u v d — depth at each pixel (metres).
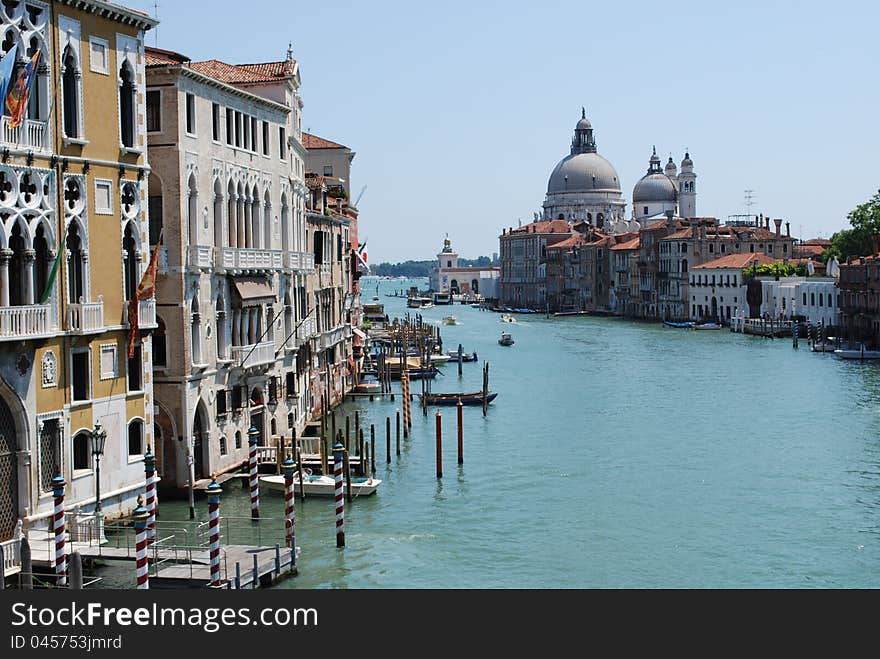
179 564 30.83
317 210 62.91
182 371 39.53
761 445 54.88
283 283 50.50
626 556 35.84
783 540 37.59
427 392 72.88
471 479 47.16
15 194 29.84
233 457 43.84
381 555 35.53
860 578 33.56
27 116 30.52
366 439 57.34
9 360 29.55
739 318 144.62
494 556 35.75
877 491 44.56
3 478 29.89
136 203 35.22
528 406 71.12
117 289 34.22
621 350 117.38
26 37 30.17
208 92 41.59
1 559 26.45
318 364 62.38
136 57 35.12
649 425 61.84
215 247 42.28
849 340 112.81
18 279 30.45
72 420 32.06
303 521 39.53
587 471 48.84
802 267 147.88
